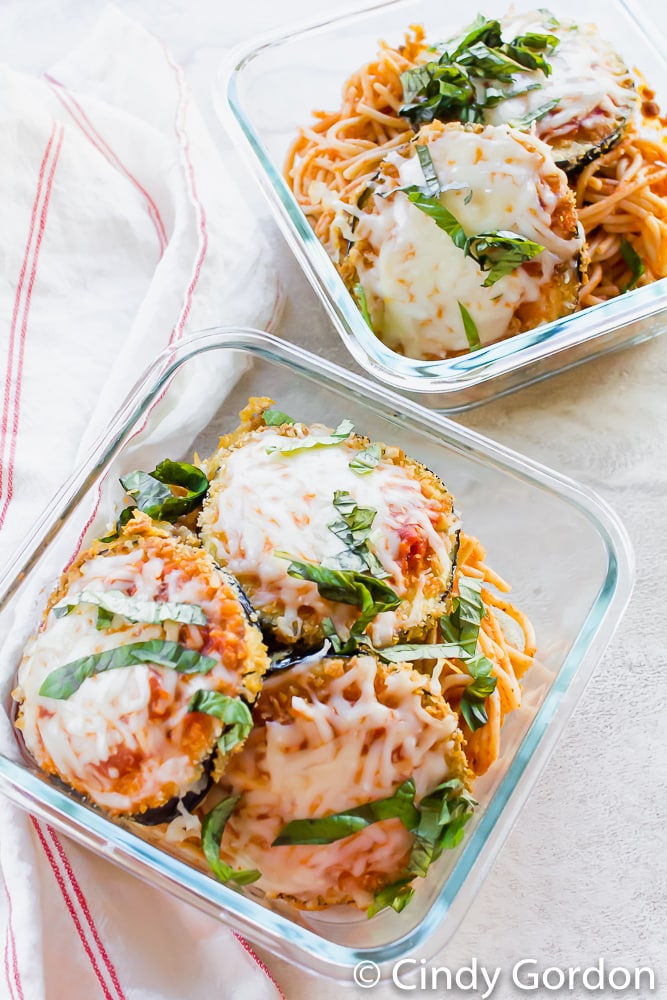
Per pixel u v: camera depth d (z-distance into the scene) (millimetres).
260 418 634
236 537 590
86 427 690
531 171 675
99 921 616
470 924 629
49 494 672
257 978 615
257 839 565
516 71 718
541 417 708
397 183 690
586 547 633
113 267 723
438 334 688
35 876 609
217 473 613
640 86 743
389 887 574
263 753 561
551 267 682
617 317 674
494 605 626
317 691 565
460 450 638
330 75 763
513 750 604
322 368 642
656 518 687
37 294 707
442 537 601
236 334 645
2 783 588
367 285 695
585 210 720
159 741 552
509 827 585
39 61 800
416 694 567
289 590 578
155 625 563
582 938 628
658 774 647
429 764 568
